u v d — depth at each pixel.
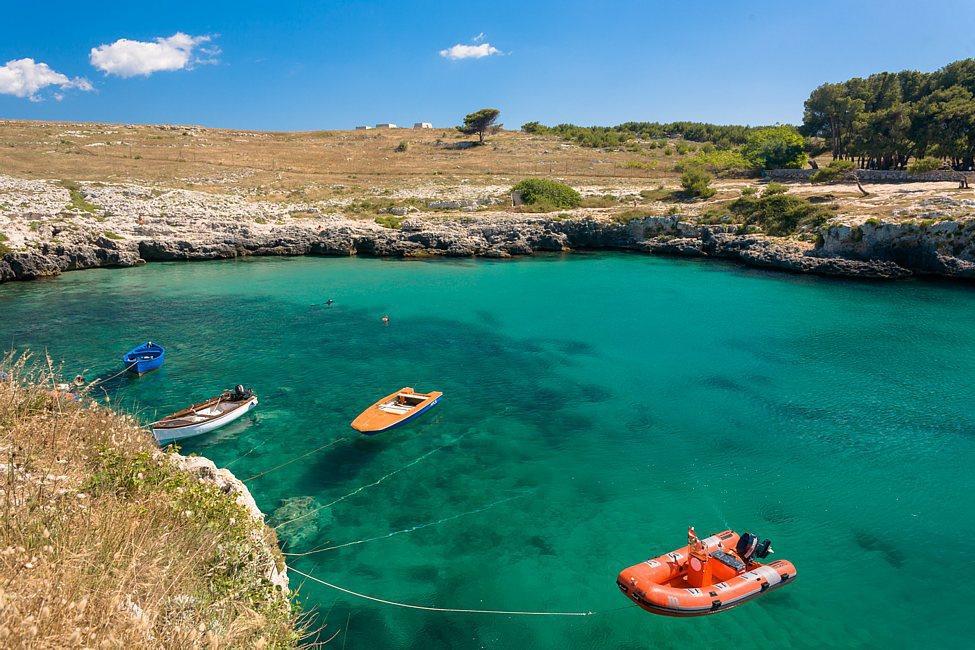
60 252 61.38
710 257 71.06
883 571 17.53
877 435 25.88
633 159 133.50
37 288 53.88
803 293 52.34
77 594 6.98
